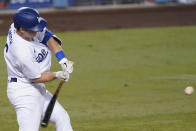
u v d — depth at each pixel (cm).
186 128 2412
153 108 2859
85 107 2870
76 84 3484
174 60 4428
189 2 8438
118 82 3594
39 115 1689
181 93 3269
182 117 2647
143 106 2911
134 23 6675
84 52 4656
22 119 1664
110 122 2536
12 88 1684
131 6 8206
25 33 1619
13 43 1627
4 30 5766
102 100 3058
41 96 1719
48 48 1745
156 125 2472
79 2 8006
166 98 3123
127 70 3991
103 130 2370
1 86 3064
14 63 1645
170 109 2833
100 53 4641
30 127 1656
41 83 1734
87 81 3588
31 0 7669
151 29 6197
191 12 7662
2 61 3297
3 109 2764
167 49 4953
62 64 1727
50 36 1750
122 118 2625
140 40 5416
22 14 1605
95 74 3800
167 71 3988
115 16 7262
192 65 4228
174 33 5903
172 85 3512
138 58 4469
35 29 1606
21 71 1673
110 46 5034
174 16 7300
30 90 1681
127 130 2372
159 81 3638
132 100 3069
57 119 1708
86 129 2384
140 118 2627
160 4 8331
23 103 1666
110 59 4388
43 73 1672
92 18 7050
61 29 6094
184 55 4659
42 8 7738
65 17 7075
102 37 5575
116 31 6022
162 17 7212
